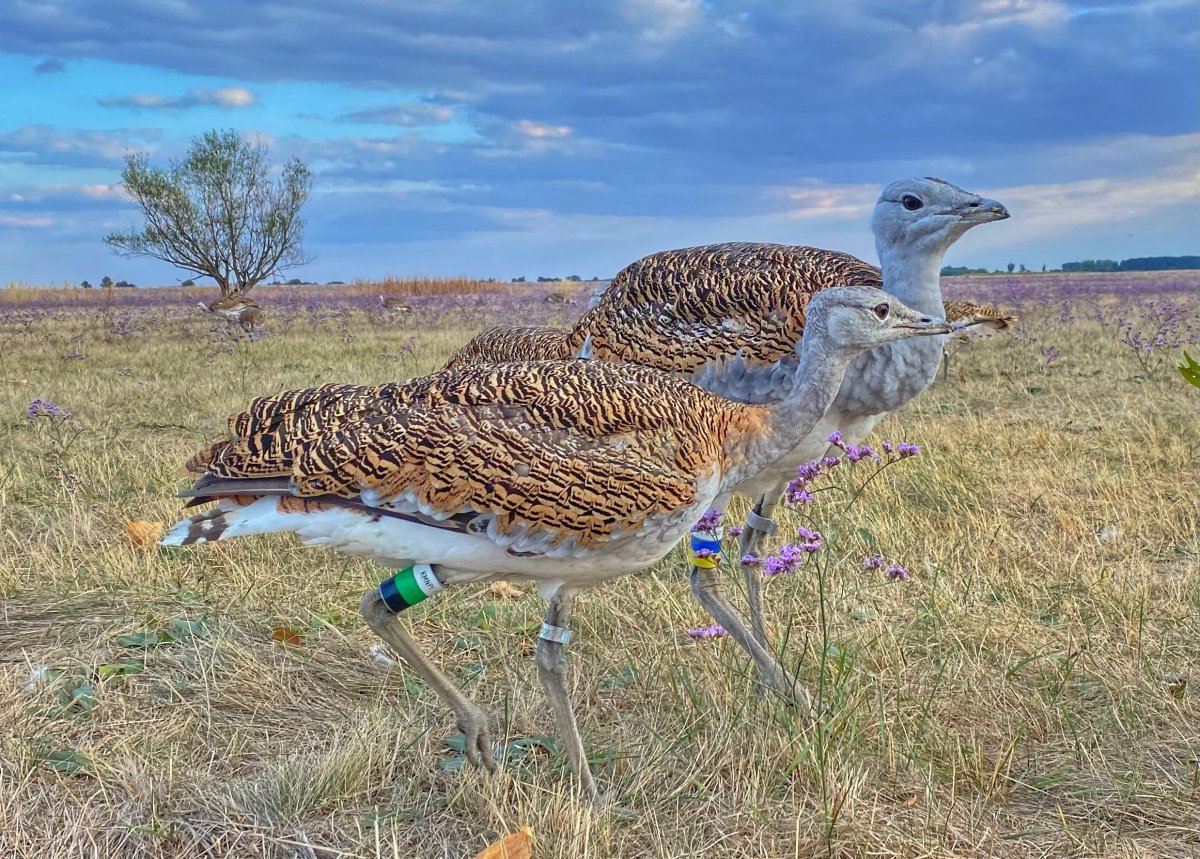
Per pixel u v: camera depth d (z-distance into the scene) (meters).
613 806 1.14
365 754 1.18
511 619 1.60
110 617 1.52
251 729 1.28
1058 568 1.76
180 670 1.38
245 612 1.58
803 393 1.21
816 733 1.21
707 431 1.15
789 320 1.41
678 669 1.40
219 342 5.36
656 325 1.48
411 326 6.60
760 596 1.49
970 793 1.18
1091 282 12.11
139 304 9.91
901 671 1.41
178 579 1.69
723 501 1.35
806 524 1.91
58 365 4.45
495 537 1.08
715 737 1.24
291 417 1.14
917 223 1.40
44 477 2.27
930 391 3.50
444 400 1.13
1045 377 3.74
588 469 1.08
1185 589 1.66
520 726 1.32
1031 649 1.48
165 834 1.07
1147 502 2.06
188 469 1.15
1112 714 1.32
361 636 1.54
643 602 1.65
